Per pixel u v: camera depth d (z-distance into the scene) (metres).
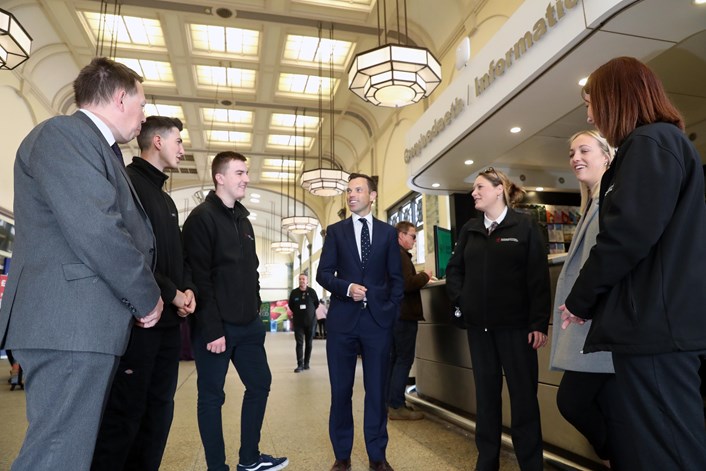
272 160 15.06
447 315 3.58
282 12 7.46
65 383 1.13
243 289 2.17
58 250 1.19
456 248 2.46
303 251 26.70
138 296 1.22
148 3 7.27
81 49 8.77
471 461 2.43
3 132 8.19
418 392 4.12
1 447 2.73
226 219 2.22
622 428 1.58
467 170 5.03
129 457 1.79
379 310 2.33
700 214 1.12
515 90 3.17
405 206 9.88
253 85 10.23
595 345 1.16
